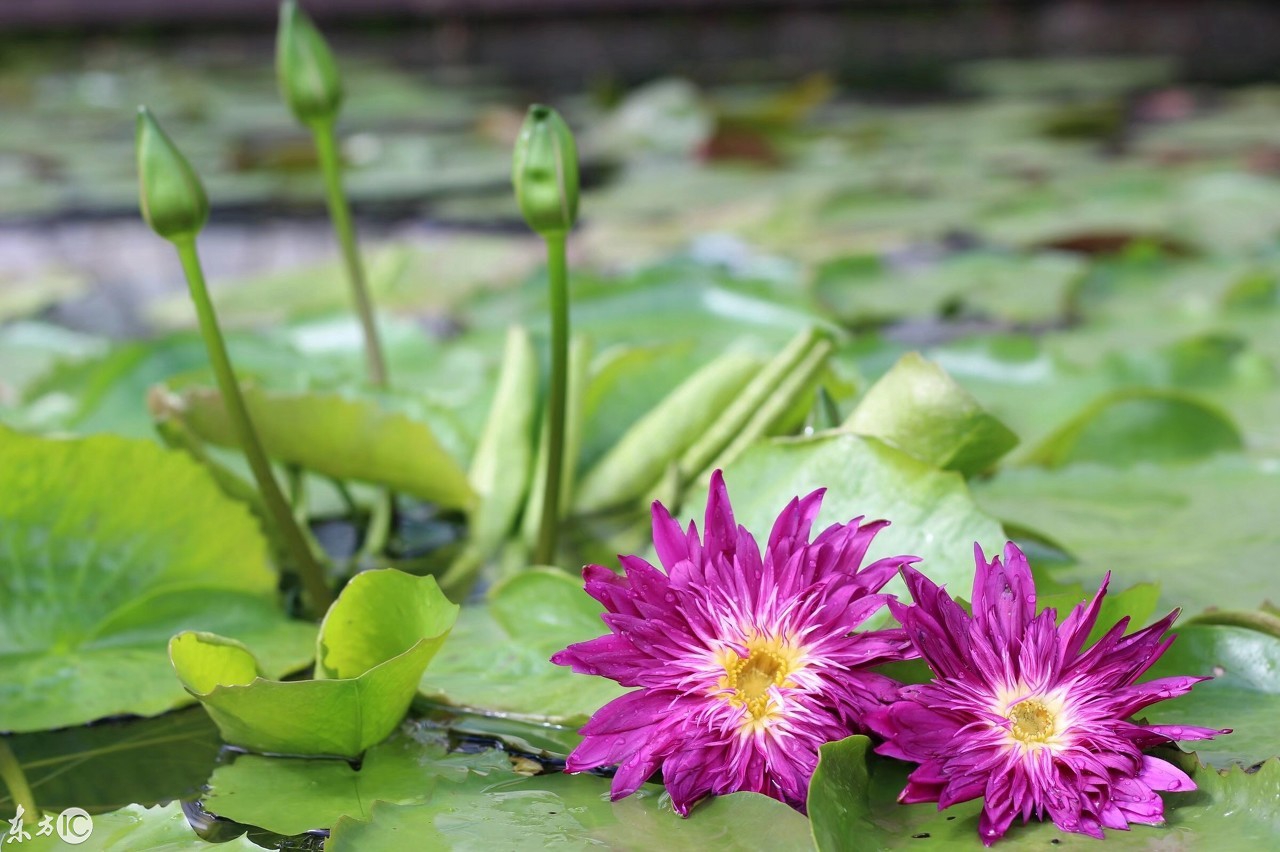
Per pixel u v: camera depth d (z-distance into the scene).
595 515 1.72
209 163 4.47
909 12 7.62
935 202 3.44
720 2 7.52
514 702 1.54
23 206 3.70
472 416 1.81
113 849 1.46
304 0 7.43
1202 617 1.54
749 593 1.47
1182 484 1.75
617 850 1.45
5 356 2.22
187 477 1.60
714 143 4.27
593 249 3.01
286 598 1.66
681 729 1.46
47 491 1.58
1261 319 2.19
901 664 1.49
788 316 2.11
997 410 1.92
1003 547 1.54
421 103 5.84
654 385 1.77
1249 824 1.43
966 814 1.46
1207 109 5.01
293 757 1.53
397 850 1.45
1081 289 2.41
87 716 1.55
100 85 6.64
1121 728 1.45
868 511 1.56
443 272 2.81
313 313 2.16
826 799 1.44
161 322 2.48
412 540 1.74
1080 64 6.99
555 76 6.88
